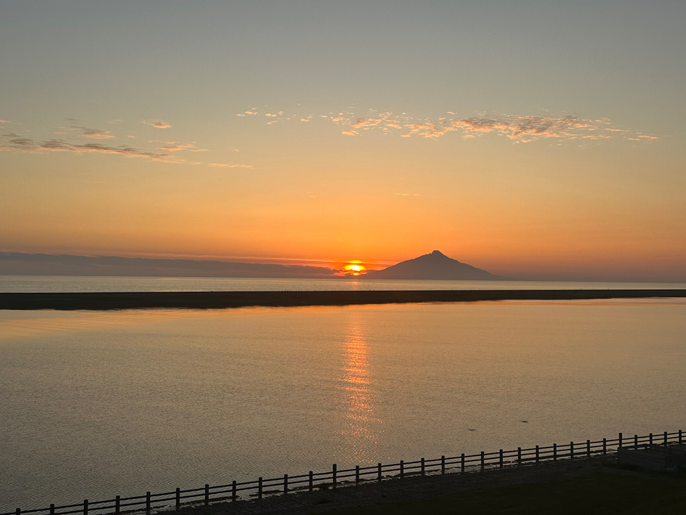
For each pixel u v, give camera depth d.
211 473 48.94
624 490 36.06
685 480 38.66
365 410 72.75
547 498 34.44
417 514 31.64
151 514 32.94
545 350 132.12
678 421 68.75
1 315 182.38
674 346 140.62
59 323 164.75
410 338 151.25
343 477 44.81
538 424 67.06
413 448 57.03
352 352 123.88
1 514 38.97
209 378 91.50
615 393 85.50
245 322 184.75
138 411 69.69
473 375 99.62
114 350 116.69
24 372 92.75
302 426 64.56
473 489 36.84
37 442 56.75
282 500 34.75
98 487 45.09
